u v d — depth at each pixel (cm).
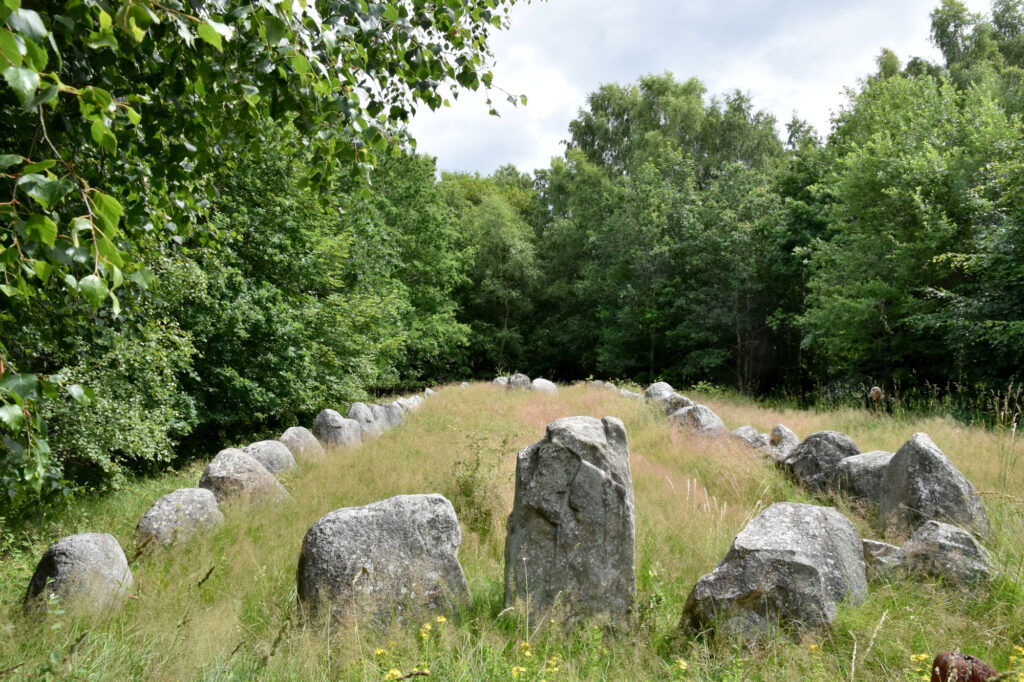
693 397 1953
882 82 2253
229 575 499
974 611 383
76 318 592
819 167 2494
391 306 2048
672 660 357
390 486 752
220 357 1435
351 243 1992
